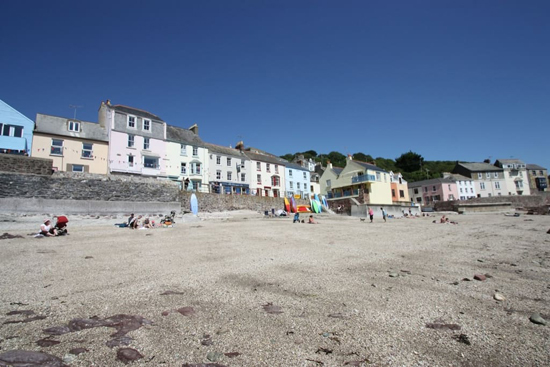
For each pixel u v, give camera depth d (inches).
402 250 446.6
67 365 116.8
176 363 122.9
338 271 306.8
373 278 278.8
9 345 131.7
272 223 914.7
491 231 734.5
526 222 1009.5
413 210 1787.6
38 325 157.9
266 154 2285.9
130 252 404.8
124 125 1328.7
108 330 154.3
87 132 1238.9
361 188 1961.1
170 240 525.0
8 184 757.9
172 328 160.1
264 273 295.4
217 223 882.8
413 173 3499.0
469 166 2930.6
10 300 200.8
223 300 210.7
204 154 1612.9
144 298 212.1
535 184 2918.3
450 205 2260.1
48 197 822.5
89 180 909.8
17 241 473.4
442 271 309.7
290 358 130.6
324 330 161.8
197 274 288.0
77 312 180.7
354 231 725.3
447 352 138.3
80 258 356.5
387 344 146.0
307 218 1215.6
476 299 217.5
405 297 221.6
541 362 128.4
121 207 894.4
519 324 171.8
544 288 245.1
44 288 232.1
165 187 1098.7
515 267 327.6
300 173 2241.6
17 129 1073.5
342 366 124.2
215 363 123.9
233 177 1747.0
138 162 1343.5
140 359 124.6
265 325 167.3
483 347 143.3
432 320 177.9
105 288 235.6
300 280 269.4
